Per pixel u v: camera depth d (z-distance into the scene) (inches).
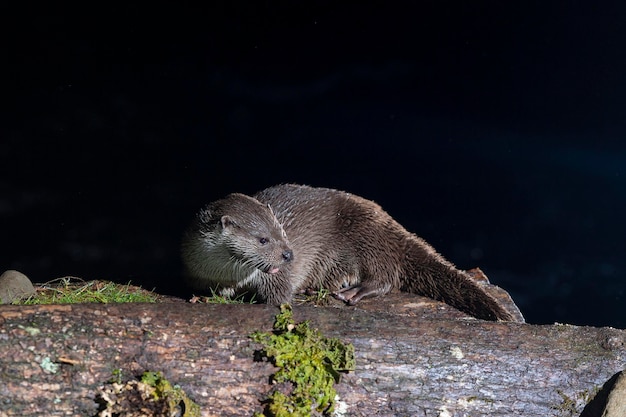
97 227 1624.0
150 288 887.7
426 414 643.5
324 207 954.7
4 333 611.2
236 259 862.5
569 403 653.9
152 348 624.4
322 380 633.0
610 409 644.7
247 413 626.5
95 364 613.6
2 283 789.9
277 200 951.0
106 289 852.6
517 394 652.1
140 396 607.2
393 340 655.1
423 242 935.0
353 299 893.8
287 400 625.6
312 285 952.3
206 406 623.8
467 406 646.5
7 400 600.4
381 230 933.8
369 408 640.4
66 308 637.3
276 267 859.4
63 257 1514.5
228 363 629.0
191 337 633.0
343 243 937.5
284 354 633.0
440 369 650.2
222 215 870.4
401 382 644.7
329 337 652.1
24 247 1530.5
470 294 879.7
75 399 608.4
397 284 926.4
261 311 662.5
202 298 857.5
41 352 609.3
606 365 661.9
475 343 661.9
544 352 663.8
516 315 904.3
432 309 887.7
